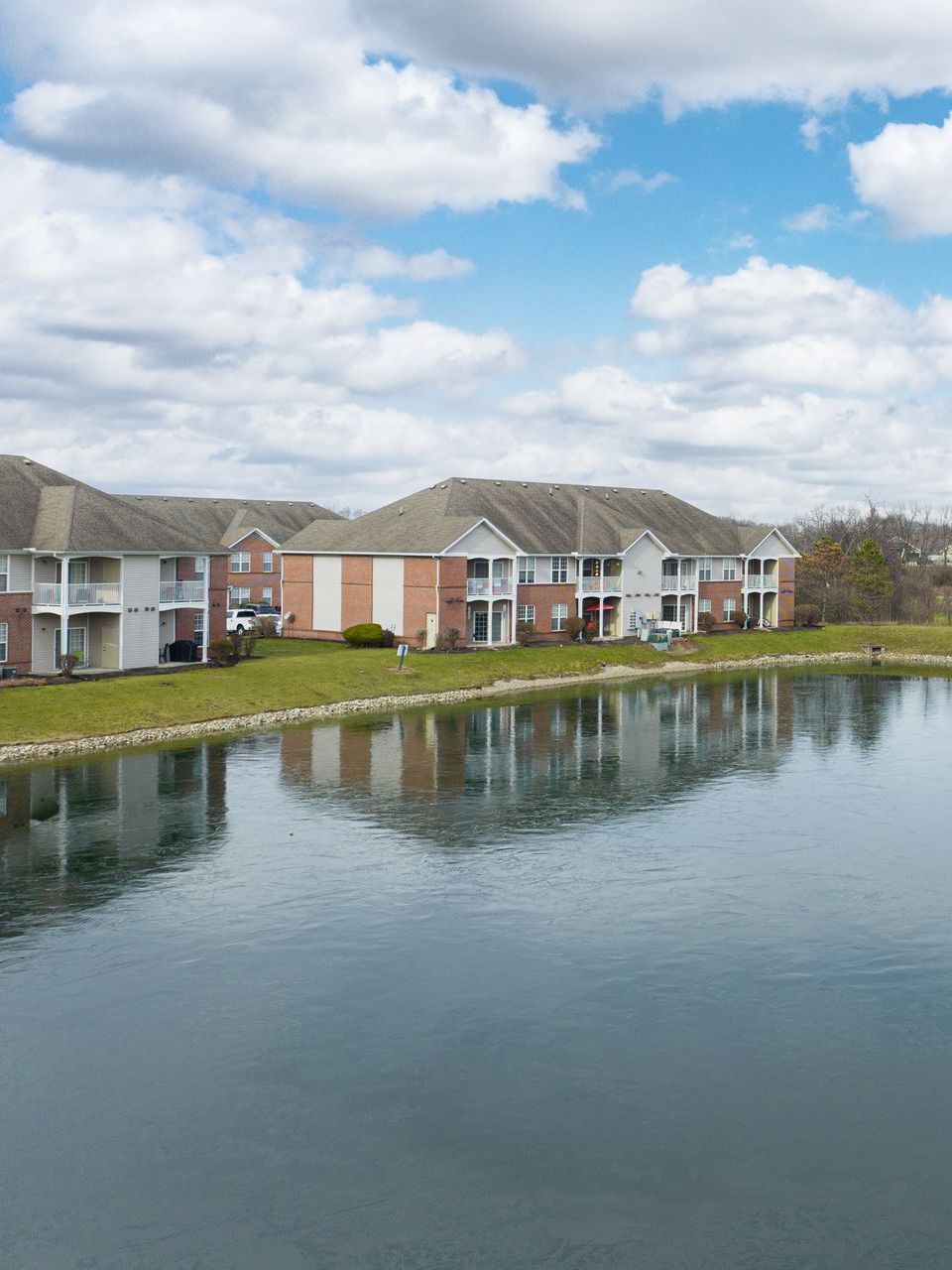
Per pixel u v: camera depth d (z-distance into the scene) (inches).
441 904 1296.8
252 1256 711.1
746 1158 808.3
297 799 1770.4
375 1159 806.5
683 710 2763.3
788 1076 916.6
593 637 3902.6
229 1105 871.7
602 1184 780.0
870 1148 820.0
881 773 2020.2
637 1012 1024.9
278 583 4633.4
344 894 1327.5
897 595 5265.8
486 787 1873.8
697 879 1395.2
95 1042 965.8
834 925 1240.8
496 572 3587.6
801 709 2795.3
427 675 3019.2
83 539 2480.3
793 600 4744.1
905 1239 725.3
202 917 1247.5
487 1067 928.9
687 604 4313.5
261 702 2529.5
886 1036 983.6
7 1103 873.5
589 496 4256.9
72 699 2263.8
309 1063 934.4
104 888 1336.1
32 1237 727.1
